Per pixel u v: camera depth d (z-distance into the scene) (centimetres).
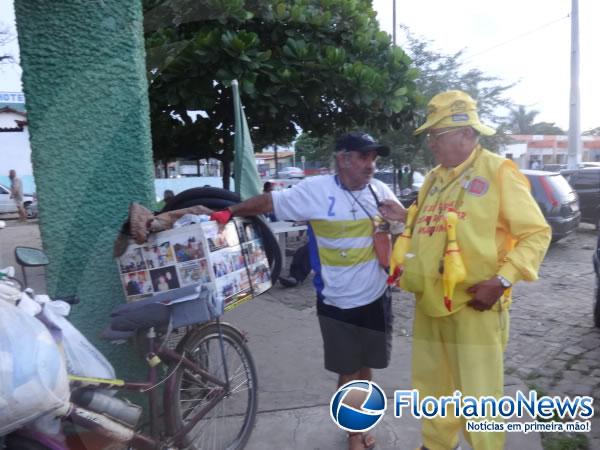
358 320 208
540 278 577
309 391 231
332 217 203
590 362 346
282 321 262
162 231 196
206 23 211
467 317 181
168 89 227
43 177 195
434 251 176
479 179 172
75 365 174
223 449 218
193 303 190
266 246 228
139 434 196
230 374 231
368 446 213
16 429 154
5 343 149
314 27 195
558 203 372
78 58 196
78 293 200
